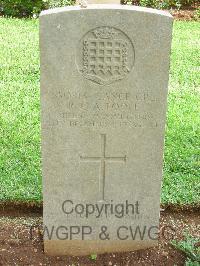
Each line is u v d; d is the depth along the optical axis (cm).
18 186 277
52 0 546
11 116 336
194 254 243
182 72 407
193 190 279
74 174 234
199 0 622
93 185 236
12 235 256
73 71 220
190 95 372
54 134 228
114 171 235
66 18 213
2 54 428
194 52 454
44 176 233
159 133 230
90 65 219
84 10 212
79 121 226
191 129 329
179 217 272
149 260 245
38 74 395
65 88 221
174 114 345
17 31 492
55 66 218
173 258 246
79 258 246
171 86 385
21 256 245
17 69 401
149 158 233
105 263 244
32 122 331
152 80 222
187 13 597
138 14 214
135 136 230
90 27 214
